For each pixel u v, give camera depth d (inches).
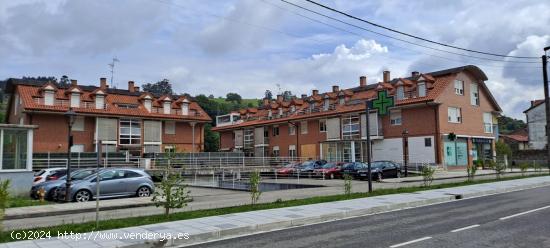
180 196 519.5
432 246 332.5
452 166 1672.0
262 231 428.8
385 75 2126.0
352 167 1357.0
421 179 1234.6
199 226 428.5
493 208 550.3
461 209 551.2
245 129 2583.7
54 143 1732.3
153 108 2039.9
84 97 1863.9
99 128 1835.6
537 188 847.7
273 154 2381.9
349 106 1991.9
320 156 2073.1
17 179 824.9
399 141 1768.0
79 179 796.0
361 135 1895.9
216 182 1282.0
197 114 2161.7
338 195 717.3
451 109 1726.1
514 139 2869.1
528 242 339.9
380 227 427.5
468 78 1850.4
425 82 1717.5
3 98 3508.9
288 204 598.2
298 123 2219.5
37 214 594.6
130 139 1921.8
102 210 647.8
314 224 463.8
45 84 1758.1
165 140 2042.3
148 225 439.2
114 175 773.3
